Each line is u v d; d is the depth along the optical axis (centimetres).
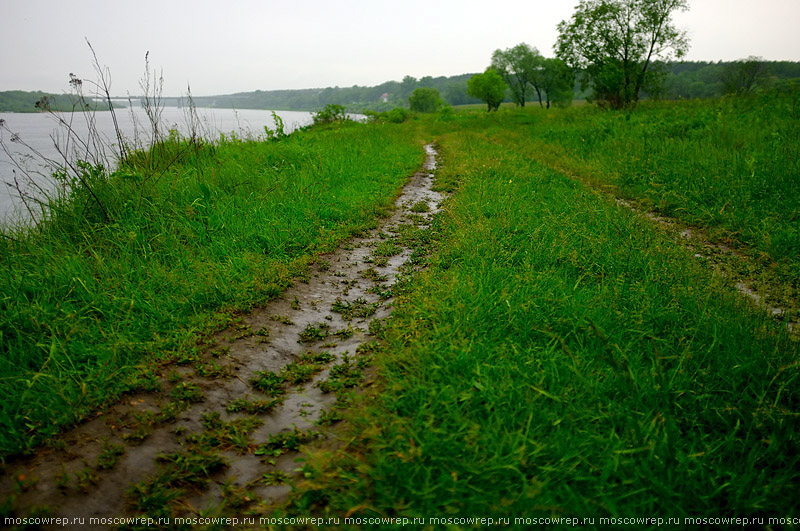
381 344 368
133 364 339
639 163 1007
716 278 448
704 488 233
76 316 390
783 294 452
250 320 418
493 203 727
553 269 477
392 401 288
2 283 415
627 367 305
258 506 232
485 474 230
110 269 465
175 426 285
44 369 330
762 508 216
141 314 402
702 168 888
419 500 221
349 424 278
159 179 666
